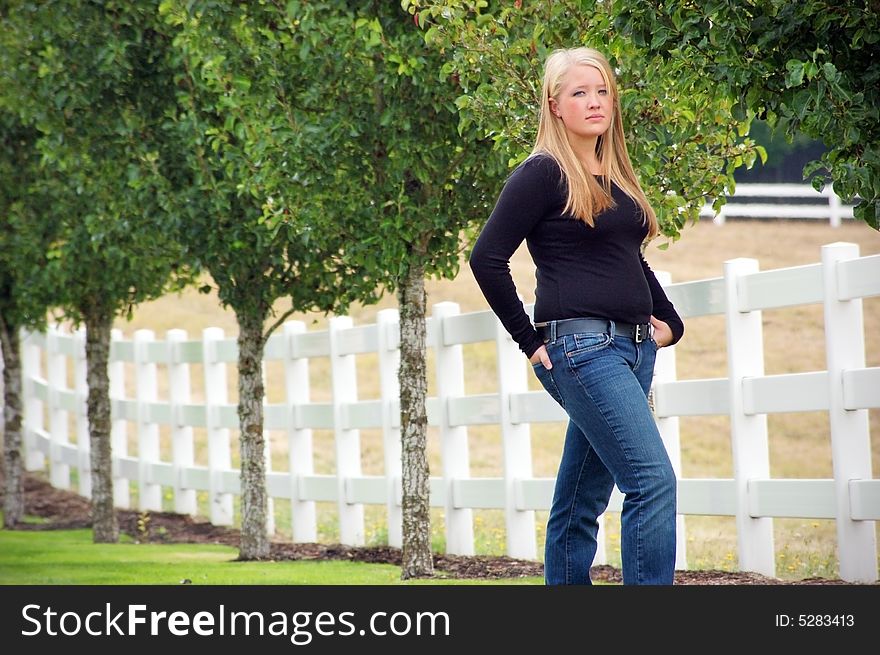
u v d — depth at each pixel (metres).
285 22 23.53
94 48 27.78
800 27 14.43
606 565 25.30
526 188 13.59
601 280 13.55
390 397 31.97
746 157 21.33
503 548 31.84
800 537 32.12
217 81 24.50
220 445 41.38
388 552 30.81
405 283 25.23
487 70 20.06
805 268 20.73
